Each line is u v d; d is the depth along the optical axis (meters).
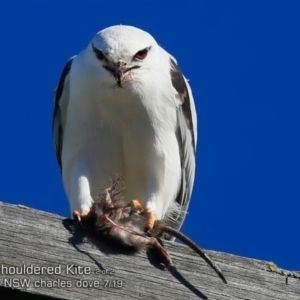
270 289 8.12
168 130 11.59
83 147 11.48
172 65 11.83
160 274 7.87
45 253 7.63
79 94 11.25
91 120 11.38
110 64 11.10
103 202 8.20
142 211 8.66
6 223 7.61
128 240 7.86
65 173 11.71
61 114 11.74
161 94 11.40
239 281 8.08
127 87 11.12
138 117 11.38
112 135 11.48
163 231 8.59
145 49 11.30
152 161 11.62
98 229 7.88
